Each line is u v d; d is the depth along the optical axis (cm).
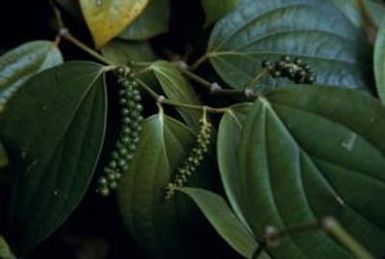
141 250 68
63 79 66
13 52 69
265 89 69
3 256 66
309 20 71
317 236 63
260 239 62
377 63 68
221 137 64
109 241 80
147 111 69
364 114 63
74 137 65
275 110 63
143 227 67
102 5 66
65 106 65
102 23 66
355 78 70
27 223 66
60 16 72
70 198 65
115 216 78
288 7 71
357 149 63
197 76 72
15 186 66
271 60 70
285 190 63
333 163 63
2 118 66
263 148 63
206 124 65
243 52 70
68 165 65
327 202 63
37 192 65
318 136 63
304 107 63
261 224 62
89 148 65
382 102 68
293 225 63
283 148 63
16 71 68
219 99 70
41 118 66
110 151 69
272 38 71
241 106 65
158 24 72
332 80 70
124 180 66
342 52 71
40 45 69
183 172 65
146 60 72
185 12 75
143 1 66
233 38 70
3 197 73
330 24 71
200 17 74
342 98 63
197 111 67
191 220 67
